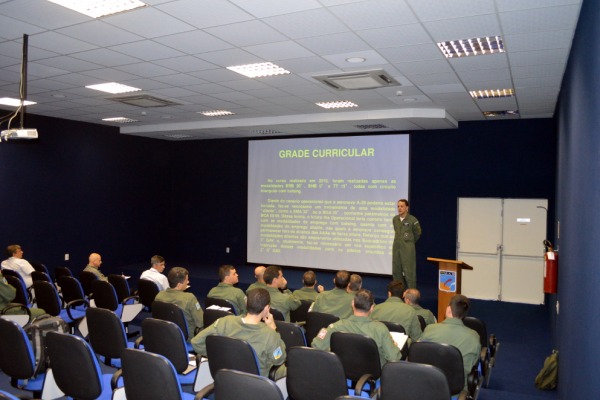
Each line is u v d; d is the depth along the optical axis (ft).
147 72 18.45
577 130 11.62
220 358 9.74
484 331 14.35
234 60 16.62
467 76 18.24
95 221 33.63
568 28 12.73
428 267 30.45
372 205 31.65
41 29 13.67
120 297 20.67
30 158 29.43
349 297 14.99
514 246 28.60
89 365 9.13
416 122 27.27
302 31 13.52
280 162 34.73
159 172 38.83
